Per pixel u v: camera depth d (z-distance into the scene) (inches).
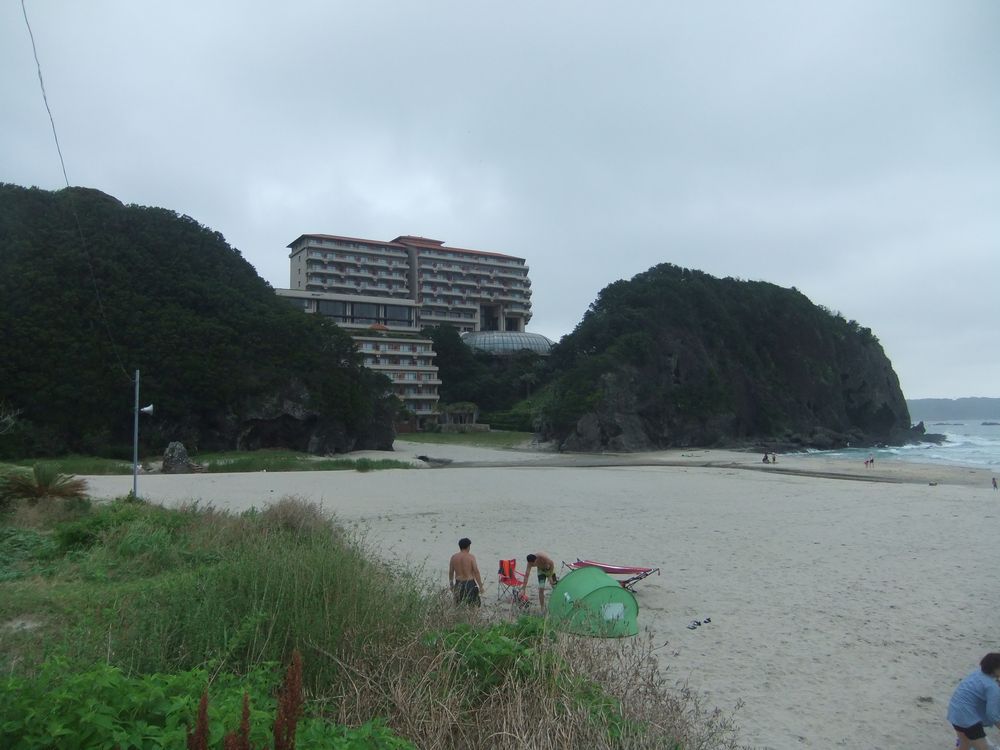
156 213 3115.2
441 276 5369.1
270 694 189.3
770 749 253.1
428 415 4205.2
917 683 326.6
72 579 385.7
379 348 4138.8
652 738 176.4
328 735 147.1
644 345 3754.9
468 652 207.3
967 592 501.7
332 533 521.7
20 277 2502.5
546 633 219.3
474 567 420.2
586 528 802.2
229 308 2930.6
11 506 632.4
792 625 414.0
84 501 694.5
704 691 306.8
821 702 301.1
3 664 205.8
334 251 5000.0
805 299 5024.6
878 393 5012.3
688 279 4549.7
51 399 2342.5
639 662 229.6
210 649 207.8
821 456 3193.9
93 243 2765.7
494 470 1946.4
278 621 222.7
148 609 247.4
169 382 2546.8
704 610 444.1
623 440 3393.2
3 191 2763.3
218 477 1562.5
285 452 2647.6
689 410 3764.8
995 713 243.6
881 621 425.1
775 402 4252.0
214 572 287.0
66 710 137.5
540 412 3796.8
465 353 4744.1
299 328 2955.2
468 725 174.7
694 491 1304.1
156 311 2696.9
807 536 752.3
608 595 371.6
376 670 199.8
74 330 2496.3
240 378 2687.0
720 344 4192.9
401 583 305.1
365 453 2908.5
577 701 175.5
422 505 1027.3
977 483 1707.7
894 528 819.4
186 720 142.7
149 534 476.1
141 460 2309.3
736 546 685.9
